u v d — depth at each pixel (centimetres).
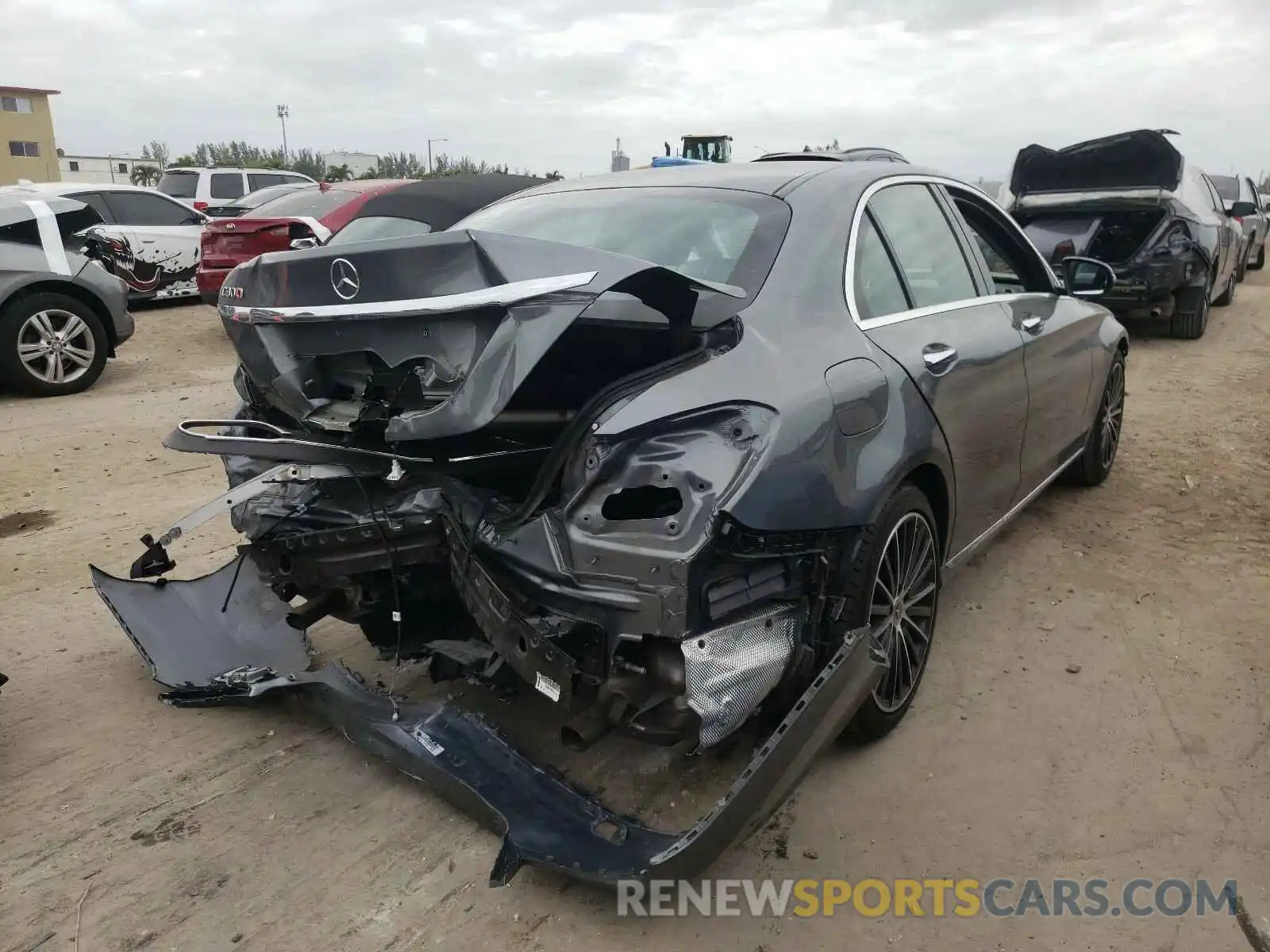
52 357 818
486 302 225
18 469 597
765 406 237
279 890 244
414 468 258
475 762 258
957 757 299
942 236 362
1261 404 747
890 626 291
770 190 314
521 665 236
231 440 248
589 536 232
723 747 296
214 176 1812
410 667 351
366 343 249
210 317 1243
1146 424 687
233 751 304
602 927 233
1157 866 252
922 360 299
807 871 251
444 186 812
